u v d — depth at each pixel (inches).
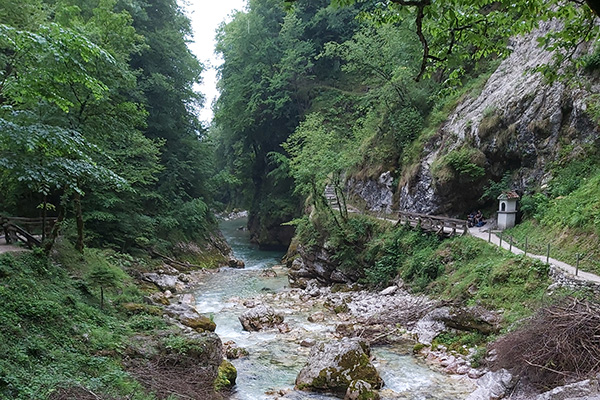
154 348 360.5
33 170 332.2
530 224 648.4
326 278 928.3
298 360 473.7
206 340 392.5
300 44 1571.1
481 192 801.6
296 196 1566.2
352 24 1638.8
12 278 368.2
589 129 640.4
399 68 1002.1
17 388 228.7
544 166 689.6
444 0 212.5
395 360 460.4
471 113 862.5
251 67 1583.4
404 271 735.7
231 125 1744.6
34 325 313.9
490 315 479.8
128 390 275.6
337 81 1651.1
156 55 1211.9
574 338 312.0
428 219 799.1
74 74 339.3
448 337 499.5
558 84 689.0
